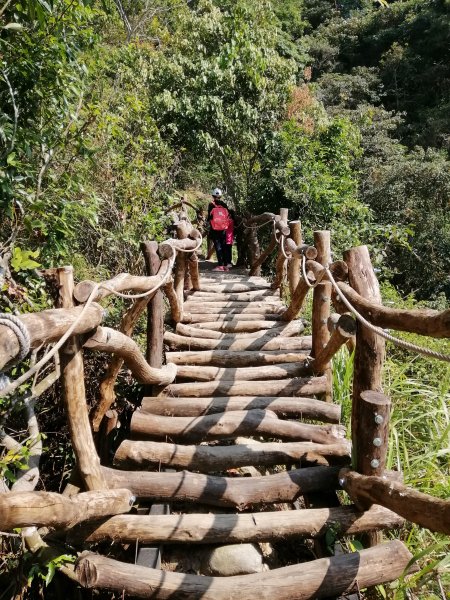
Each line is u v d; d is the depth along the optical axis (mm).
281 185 9766
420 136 15555
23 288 3330
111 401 3400
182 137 10875
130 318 3346
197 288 6648
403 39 20828
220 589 2051
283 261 6039
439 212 10977
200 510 2750
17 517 1594
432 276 10750
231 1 11555
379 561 2172
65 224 3668
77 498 2061
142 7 11438
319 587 2078
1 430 2605
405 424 3623
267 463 2840
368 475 2342
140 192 6223
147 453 2787
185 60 10523
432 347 5125
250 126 10914
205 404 3346
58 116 3689
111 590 2082
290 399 3396
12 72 3146
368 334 2355
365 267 2654
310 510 2408
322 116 10914
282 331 4879
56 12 3322
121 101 7207
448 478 2936
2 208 3305
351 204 9461
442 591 2318
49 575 2219
